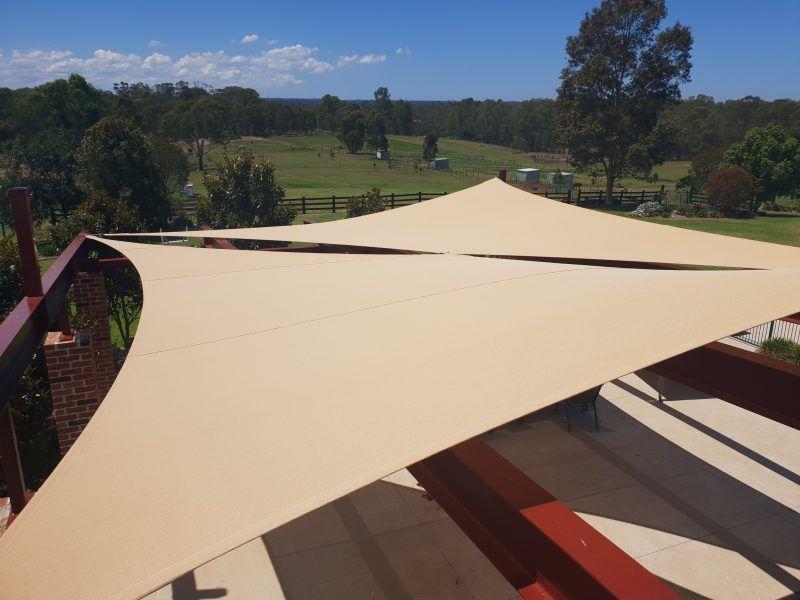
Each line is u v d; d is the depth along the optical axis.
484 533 3.33
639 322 3.34
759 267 6.35
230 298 5.36
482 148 129.75
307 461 2.44
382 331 4.08
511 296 4.60
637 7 42.72
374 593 5.95
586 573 2.71
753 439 8.98
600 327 3.39
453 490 3.60
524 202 10.63
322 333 4.21
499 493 3.22
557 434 9.13
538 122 125.38
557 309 3.96
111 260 8.83
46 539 2.04
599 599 2.66
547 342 3.32
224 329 4.47
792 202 51.69
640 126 43.88
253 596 5.91
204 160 87.06
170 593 5.94
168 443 2.71
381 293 5.14
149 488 2.33
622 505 7.34
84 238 8.32
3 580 1.84
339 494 2.14
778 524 6.95
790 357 12.08
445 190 54.84
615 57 43.97
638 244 7.80
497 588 6.04
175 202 40.53
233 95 177.88
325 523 7.09
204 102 107.75
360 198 25.27
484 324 3.91
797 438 9.00
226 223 24.02
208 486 2.31
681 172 83.50
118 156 32.62
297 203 40.06
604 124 44.19
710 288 3.74
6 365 4.16
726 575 6.11
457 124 152.75
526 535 3.04
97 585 1.80
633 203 45.97
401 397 2.95
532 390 2.75
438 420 2.62
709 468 8.17
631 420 9.60
